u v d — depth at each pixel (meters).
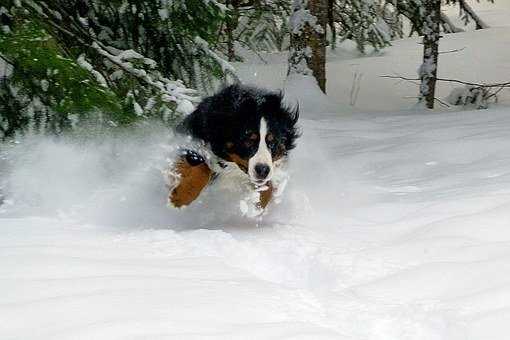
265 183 7.36
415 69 25.38
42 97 8.95
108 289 4.59
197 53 11.30
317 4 19.39
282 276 5.77
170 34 11.14
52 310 4.15
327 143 12.20
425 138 11.72
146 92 9.61
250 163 7.21
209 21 11.07
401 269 5.49
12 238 6.07
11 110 9.20
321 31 19.39
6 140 9.11
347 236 6.61
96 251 5.65
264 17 25.08
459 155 10.20
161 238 6.21
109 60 9.83
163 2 10.79
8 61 8.81
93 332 3.84
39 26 8.91
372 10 23.95
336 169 9.99
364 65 25.86
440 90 23.64
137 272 5.07
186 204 7.30
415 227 6.71
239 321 4.20
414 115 15.26
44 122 9.16
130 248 5.84
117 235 6.35
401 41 29.72
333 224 7.12
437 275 5.15
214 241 6.18
